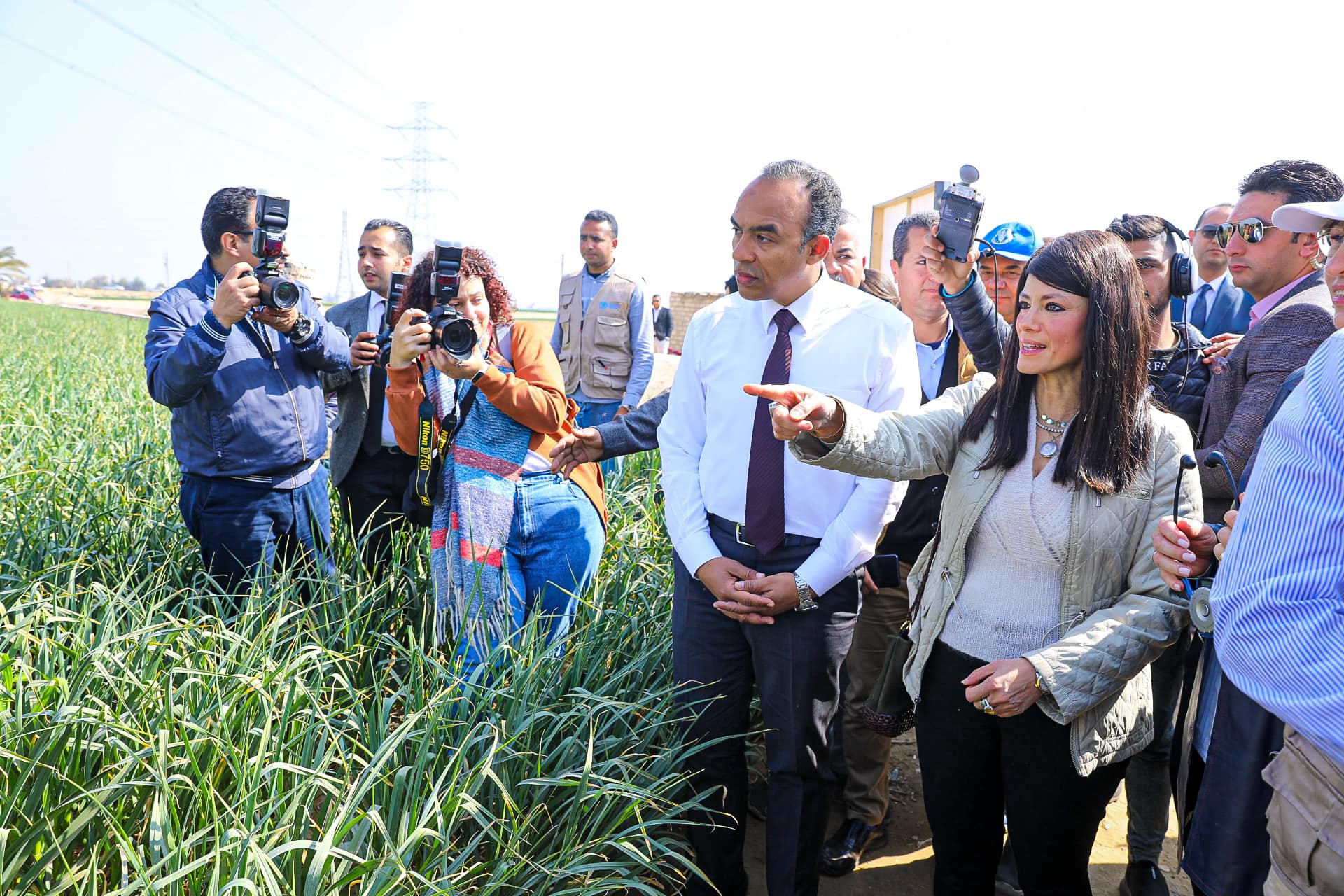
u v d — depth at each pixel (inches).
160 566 147.0
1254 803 70.8
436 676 112.4
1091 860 132.9
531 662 115.7
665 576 152.0
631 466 225.1
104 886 87.6
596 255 269.6
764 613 102.4
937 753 92.7
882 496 102.7
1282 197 121.0
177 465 214.1
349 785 93.7
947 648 91.4
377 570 156.2
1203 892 75.8
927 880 127.3
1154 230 127.0
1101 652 80.1
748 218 101.4
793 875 105.0
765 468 104.7
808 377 104.5
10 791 85.0
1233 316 190.9
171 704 96.8
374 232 179.2
